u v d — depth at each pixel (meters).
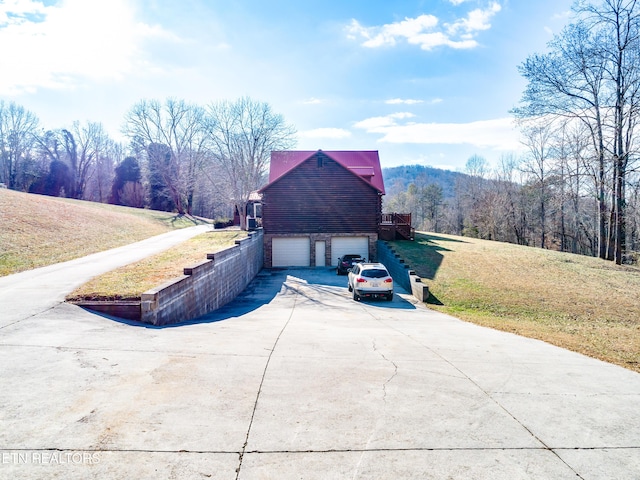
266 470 3.42
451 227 73.94
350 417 4.47
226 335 8.44
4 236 17.94
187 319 11.32
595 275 20.83
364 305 15.61
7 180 65.31
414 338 9.06
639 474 3.53
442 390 5.43
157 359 6.15
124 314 9.18
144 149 58.00
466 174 71.94
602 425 4.51
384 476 3.38
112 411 4.34
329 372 5.98
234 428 4.11
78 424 4.02
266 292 19.08
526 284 18.72
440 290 17.64
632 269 22.86
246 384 5.31
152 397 4.74
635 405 5.15
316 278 23.58
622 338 11.18
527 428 4.37
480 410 4.81
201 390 5.02
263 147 41.81
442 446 3.91
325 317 12.48
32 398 4.55
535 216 50.69
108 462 3.42
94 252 19.94
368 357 6.98
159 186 66.94
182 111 56.56
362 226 29.28
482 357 7.41
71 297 9.55
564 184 28.09
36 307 8.86
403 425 4.32
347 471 3.44
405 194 87.69
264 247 28.98
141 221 38.88
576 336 11.08
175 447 3.71
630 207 26.67
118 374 5.40
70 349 6.38
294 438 3.96
